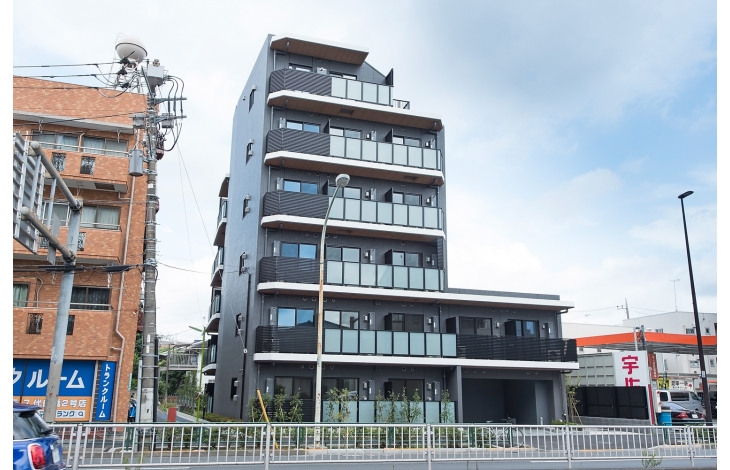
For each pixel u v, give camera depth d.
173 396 57.09
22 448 6.89
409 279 25.69
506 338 26.12
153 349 17.41
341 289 24.27
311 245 25.81
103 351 20.56
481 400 29.61
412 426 12.23
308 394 23.77
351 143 26.36
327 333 23.55
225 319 29.75
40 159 11.44
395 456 11.94
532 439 13.03
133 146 23.44
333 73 28.56
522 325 27.92
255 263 24.84
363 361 23.59
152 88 20.89
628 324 58.09
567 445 12.97
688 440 13.87
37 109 22.30
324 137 25.95
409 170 27.00
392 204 26.39
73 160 21.86
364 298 25.41
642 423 27.69
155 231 18.52
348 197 26.69
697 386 48.03
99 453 10.47
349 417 22.70
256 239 25.16
